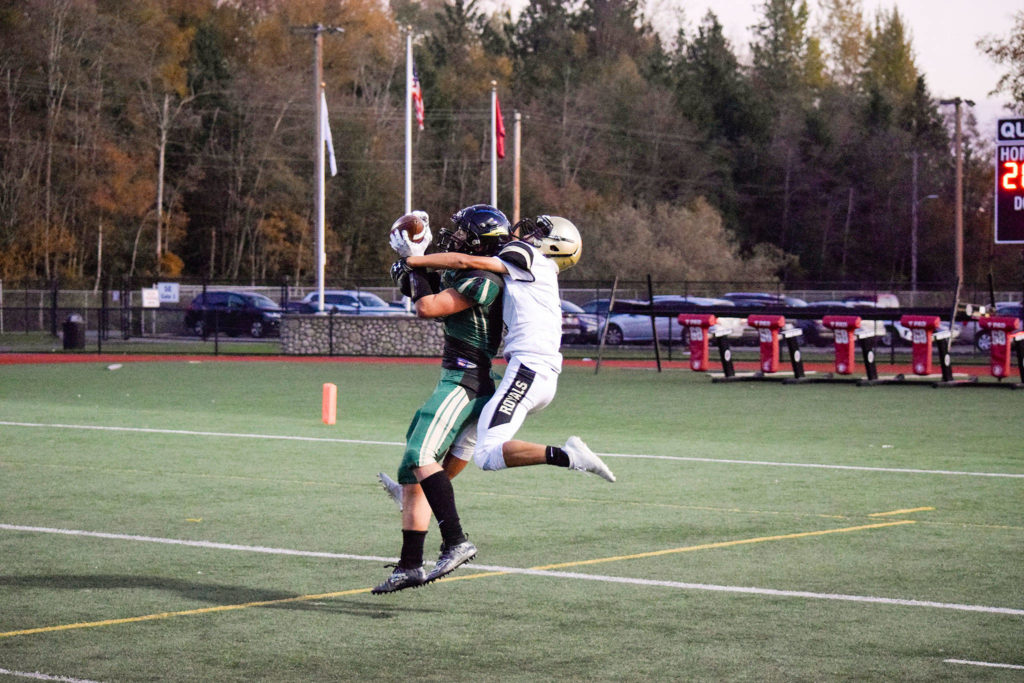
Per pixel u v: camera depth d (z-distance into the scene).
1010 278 106.75
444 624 8.09
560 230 8.71
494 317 8.55
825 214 114.00
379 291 78.12
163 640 7.69
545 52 124.44
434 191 104.94
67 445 17.66
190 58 102.00
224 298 66.75
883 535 11.22
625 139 109.94
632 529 11.48
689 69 127.44
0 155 90.25
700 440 19.72
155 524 11.66
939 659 7.28
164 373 38.56
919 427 22.00
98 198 90.06
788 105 123.62
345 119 101.06
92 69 93.31
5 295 79.19
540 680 6.87
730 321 53.91
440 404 8.40
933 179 112.44
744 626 8.04
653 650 7.47
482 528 11.49
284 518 11.99
